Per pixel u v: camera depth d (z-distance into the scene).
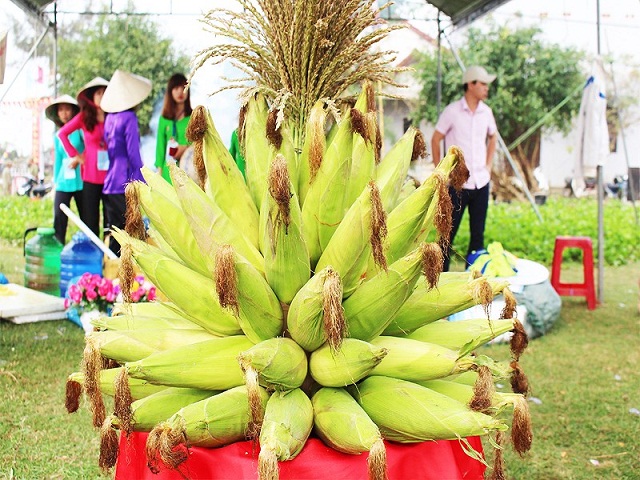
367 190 1.44
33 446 3.87
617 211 14.59
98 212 8.62
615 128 17.33
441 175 1.53
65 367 5.30
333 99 1.70
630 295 8.92
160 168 8.41
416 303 1.64
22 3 9.14
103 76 17.55
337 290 1.34
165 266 1.57
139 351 1.58
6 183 15.91
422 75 17.34
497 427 1.42
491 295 1.60
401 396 1.50
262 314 1.48
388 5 1.68
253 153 1.71
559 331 6.84
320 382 1.54
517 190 17.70
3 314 6.40
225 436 1.50
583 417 4.46
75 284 6.29
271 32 1.69
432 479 1.61
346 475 1.47
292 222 1.42
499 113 17.66
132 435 1.74
